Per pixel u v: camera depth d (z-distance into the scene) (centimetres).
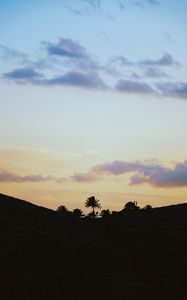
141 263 6212
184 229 7600
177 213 8719
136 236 7406
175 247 6681
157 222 8156
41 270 5769
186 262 6062
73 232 7525
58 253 6406
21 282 5341
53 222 7938
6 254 6084
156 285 5556
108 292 5209
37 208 8706
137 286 5434
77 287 5341
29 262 5956
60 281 5488
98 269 5938
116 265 6147
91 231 7881
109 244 7050
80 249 6650
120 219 8588
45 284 5356
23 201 8919
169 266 6009
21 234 6950
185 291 5322
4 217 7519
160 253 6488
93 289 5306
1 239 6594
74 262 6109
